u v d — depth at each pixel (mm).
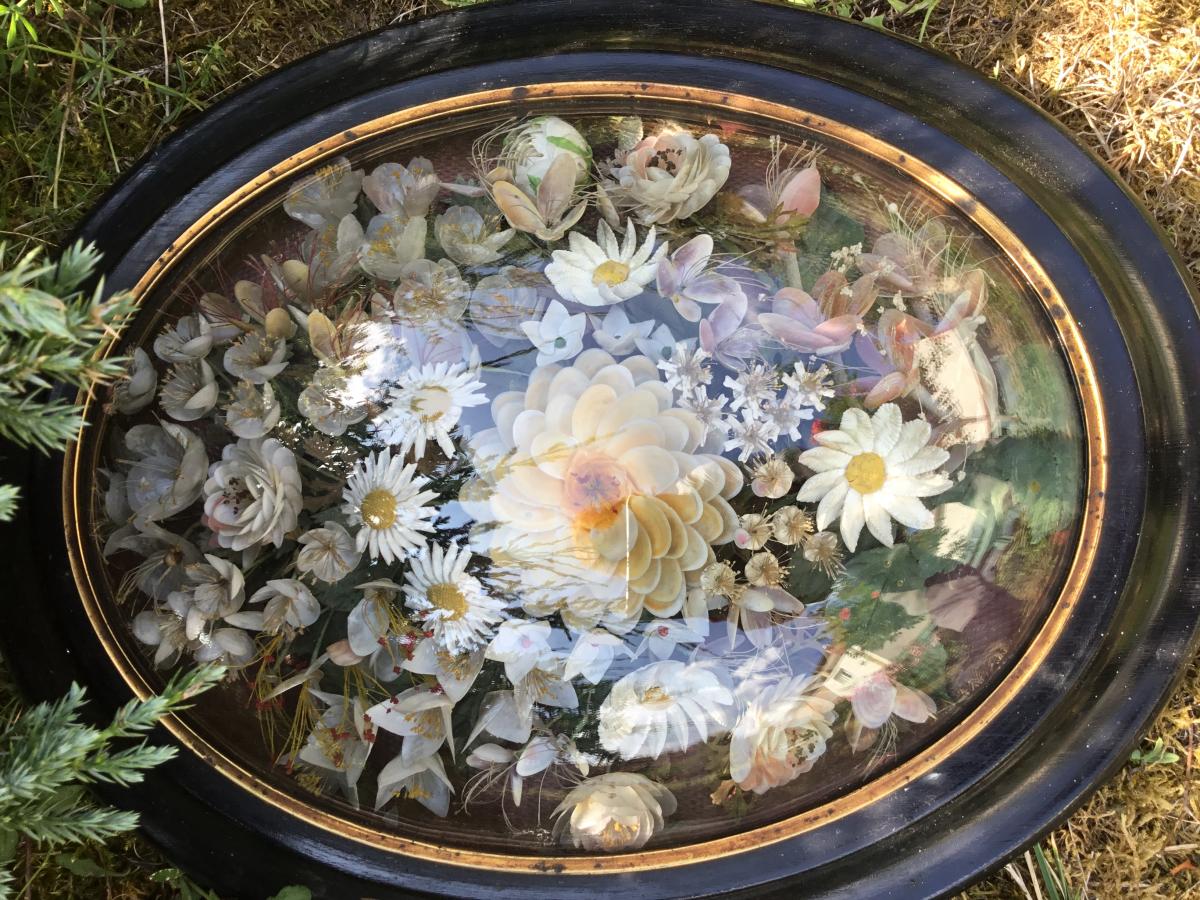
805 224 491
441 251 478
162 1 623
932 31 661
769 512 463
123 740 481
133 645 478
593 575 456
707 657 468
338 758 478
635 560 457
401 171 493
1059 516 495
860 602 476
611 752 477
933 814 503
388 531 459
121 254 490
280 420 467
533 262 474
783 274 480
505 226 480
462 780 478
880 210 500
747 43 520
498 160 493
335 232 486
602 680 466
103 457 477
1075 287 502
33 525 480
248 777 486
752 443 462
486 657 463
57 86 629
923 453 476
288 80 511
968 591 486
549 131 497
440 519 456
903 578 478
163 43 624
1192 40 657
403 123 498
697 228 483
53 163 619
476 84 500
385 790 481
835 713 486
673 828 493
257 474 466
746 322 472
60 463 477
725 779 487
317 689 471
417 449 458
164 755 413
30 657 484
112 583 478
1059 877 609
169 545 471
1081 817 618
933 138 506
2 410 372
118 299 369
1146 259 527
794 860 499
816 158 503
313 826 490
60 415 378
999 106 531
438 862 494
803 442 466
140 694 479
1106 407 499
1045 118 534
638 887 498
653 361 462
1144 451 499
